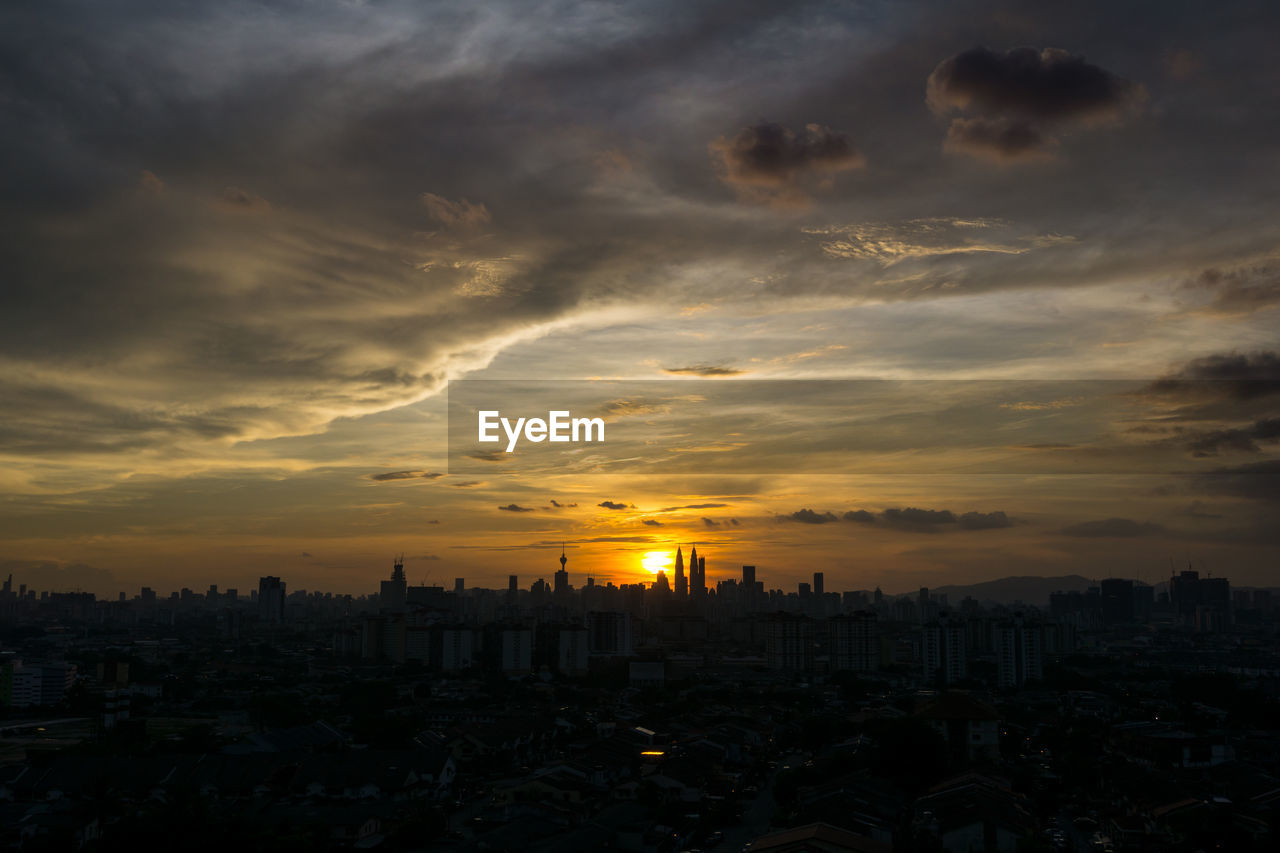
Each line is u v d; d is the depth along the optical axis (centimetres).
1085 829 17488
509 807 17225
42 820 15450
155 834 13438
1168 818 16175
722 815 17650
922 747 19400
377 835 16038
